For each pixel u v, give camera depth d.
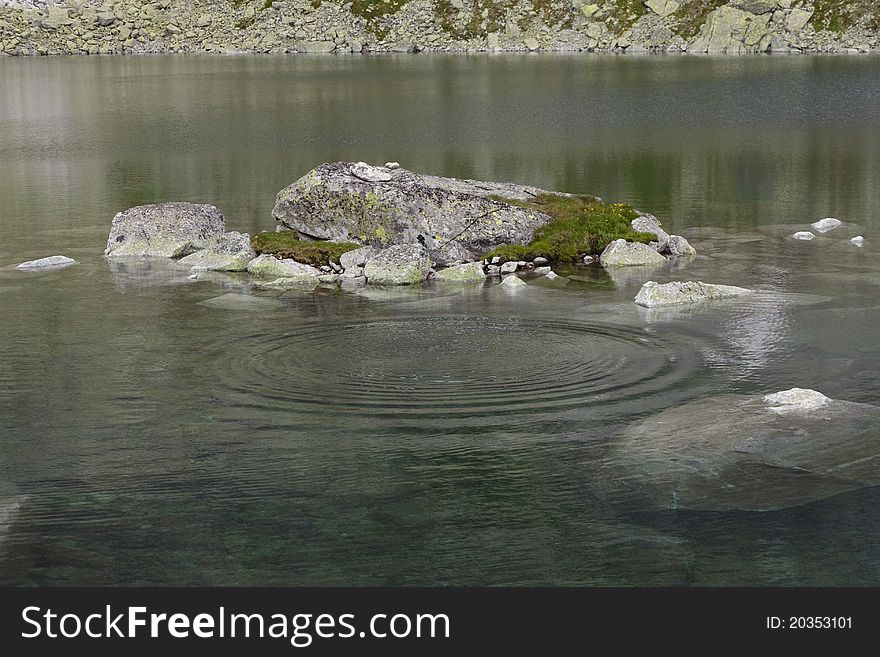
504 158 51.56
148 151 56.00
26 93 101.44
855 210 36.12
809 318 22.19
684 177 44.47
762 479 14.03
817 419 15.98
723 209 36.81
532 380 18.17
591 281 26.42
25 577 11.99
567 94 90.88
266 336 21.41
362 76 117.94
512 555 12.32
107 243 31.61
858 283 25.47
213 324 22.45
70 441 15.87
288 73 125.62
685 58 139.62
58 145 58.88
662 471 14.35
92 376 18.98
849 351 19.77
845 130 61.78
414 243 28.88
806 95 84.88
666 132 62.72
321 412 16.83
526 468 14.57
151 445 15.64
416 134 63.28
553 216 30.61
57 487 14.23
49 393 18.11
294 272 27.33
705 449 15.02
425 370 18.86
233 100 90.44
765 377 18.25
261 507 13.56
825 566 11.96
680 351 19.88
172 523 13.16
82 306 24.28
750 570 11.92
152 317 23.17
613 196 39.81
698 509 13.28
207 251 29.42
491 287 25.97
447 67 130.50
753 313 22.66
